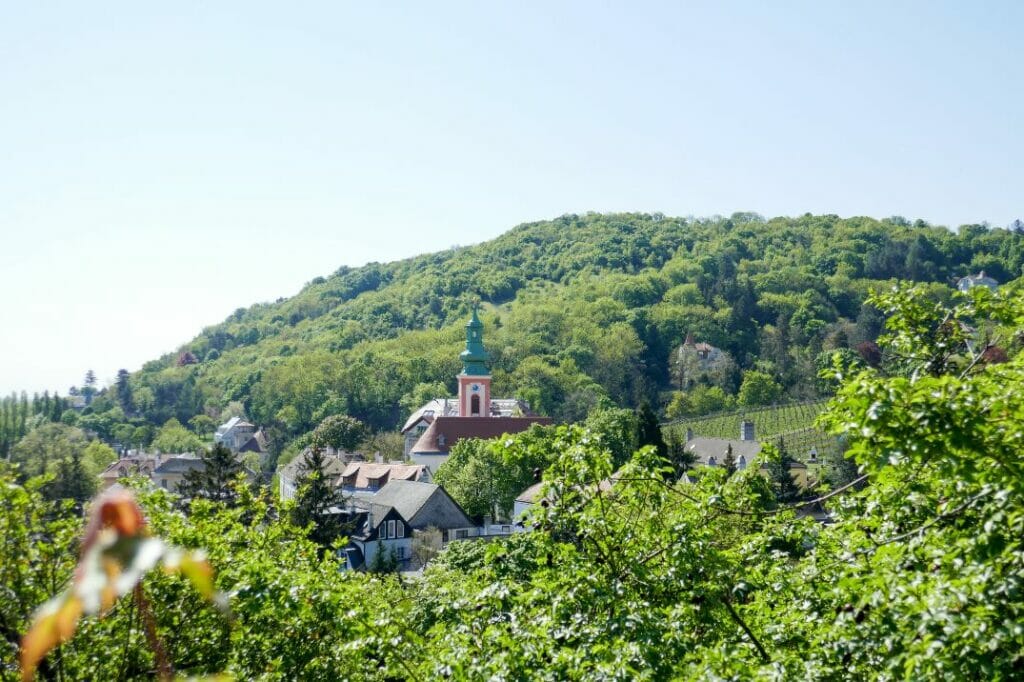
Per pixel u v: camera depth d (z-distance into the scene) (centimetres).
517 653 1248
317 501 6228
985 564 959
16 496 1410
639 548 1462
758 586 1417
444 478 8731
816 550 1431
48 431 13550
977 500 1089
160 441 17412
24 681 137
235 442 17612
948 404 926
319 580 1445
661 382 18362
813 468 8681
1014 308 1340
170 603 1512
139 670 1497
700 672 1099
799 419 12256
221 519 1797
